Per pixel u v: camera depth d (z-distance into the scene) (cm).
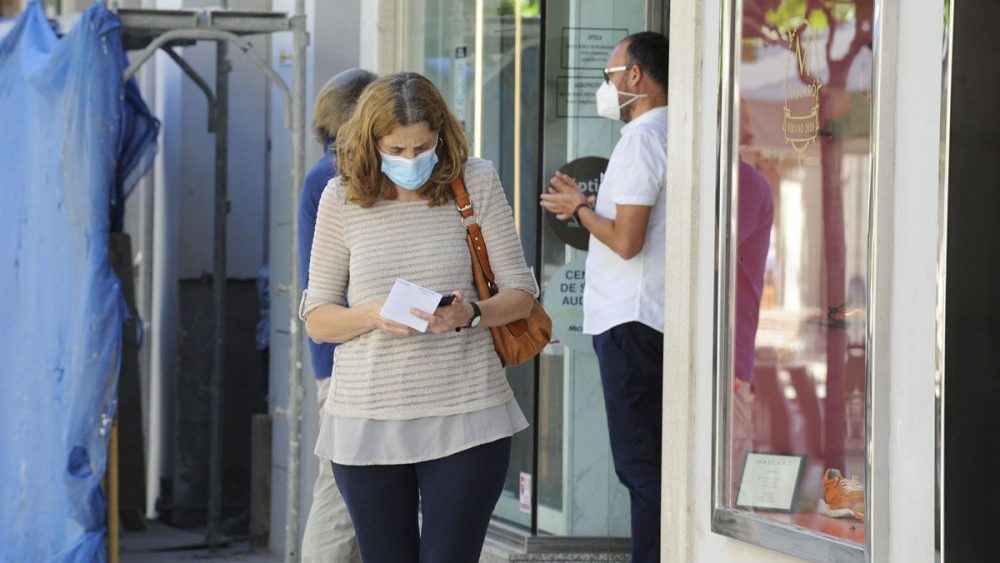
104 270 2377
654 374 1791
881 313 1159
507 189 2227
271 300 2891
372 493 1344
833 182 1278
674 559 1510
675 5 1509
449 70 2412
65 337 2386
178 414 3259
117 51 2414
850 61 1262
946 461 1085
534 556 2086
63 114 2386
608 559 2094
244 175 3403
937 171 1102
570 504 2111
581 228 2073
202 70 3378
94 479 2366
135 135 2583
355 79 1664
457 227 1349
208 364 3275
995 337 1098
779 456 1345
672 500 1511
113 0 2436
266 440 2939
